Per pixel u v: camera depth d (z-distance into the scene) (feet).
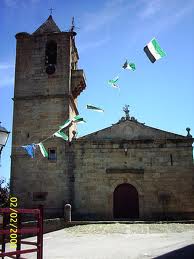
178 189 108.47
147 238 71.41
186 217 105.70
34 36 126.72
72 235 79.82
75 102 132.98
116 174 111.45
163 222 95.14
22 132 117.29
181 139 112.16
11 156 115.44
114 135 115.44
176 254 50.19
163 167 110.83
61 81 120.47
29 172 113.29
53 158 114.11
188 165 110.01
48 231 87.04
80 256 51.88
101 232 81.97
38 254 37.45
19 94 121.19
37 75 122.31
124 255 51.26
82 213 108.58
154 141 113.09
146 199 108.68
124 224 91.81
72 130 121.60
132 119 116.78
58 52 124.06
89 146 114.21
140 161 112.16
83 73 124.57
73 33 126.00
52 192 110.83
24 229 36.09
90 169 112.37
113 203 109.81
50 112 117.80
